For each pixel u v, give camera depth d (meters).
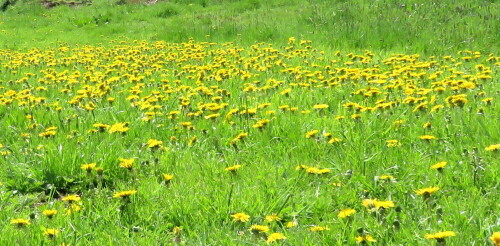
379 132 5.46
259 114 6.46
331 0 19.73
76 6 27.08
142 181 4.59
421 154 4.80
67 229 3.66
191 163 5.01
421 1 17.08
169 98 7.56
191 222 3.90
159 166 4.93
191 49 13.33
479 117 5.52
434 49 12.37
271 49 11.48
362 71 8.98
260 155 5.20
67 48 14.63
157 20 22.34
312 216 3.99
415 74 7.96
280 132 5.65
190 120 6.34
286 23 16.80
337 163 4.68
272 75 9.54
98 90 7.71
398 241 3.38
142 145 5.41
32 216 3.83
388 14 15.93
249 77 8.91
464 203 3.80
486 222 3.48
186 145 5.58
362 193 4.20
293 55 11.81
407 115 5.96
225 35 16.58
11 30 22.19
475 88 7.10
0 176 4.89
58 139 5.54
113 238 3.60
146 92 8.27
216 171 4.76
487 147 4.69
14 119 6.69
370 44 13.55
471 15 14.89
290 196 4.08
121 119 6.47
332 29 15.03
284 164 4.83
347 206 4.05
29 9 26.17
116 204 4.07
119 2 26.88
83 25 22.56
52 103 7.78
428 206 3.71
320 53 12.30
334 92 7.50
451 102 5.98
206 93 7.30
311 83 8.09
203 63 11.33
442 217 3.58
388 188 4.18
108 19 23.08
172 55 12.10
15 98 7.64
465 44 12.46
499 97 6.60
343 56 12.17
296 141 5.49
